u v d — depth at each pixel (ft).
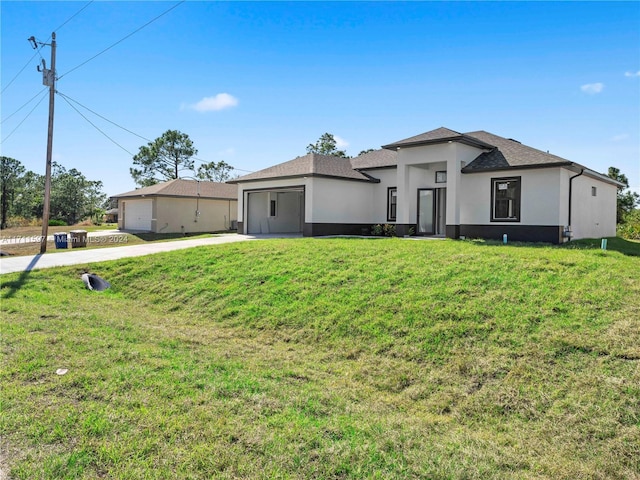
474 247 38.32
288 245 43.73
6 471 9.88
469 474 10.57
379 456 11.18
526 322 20.01
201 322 26.81
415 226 59.82
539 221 47.73
